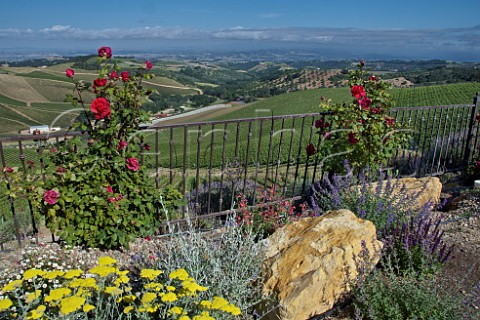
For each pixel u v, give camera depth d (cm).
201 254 259
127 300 192
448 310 219
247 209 385
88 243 310
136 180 329
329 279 241
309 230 282
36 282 246
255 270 253
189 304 206
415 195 389
